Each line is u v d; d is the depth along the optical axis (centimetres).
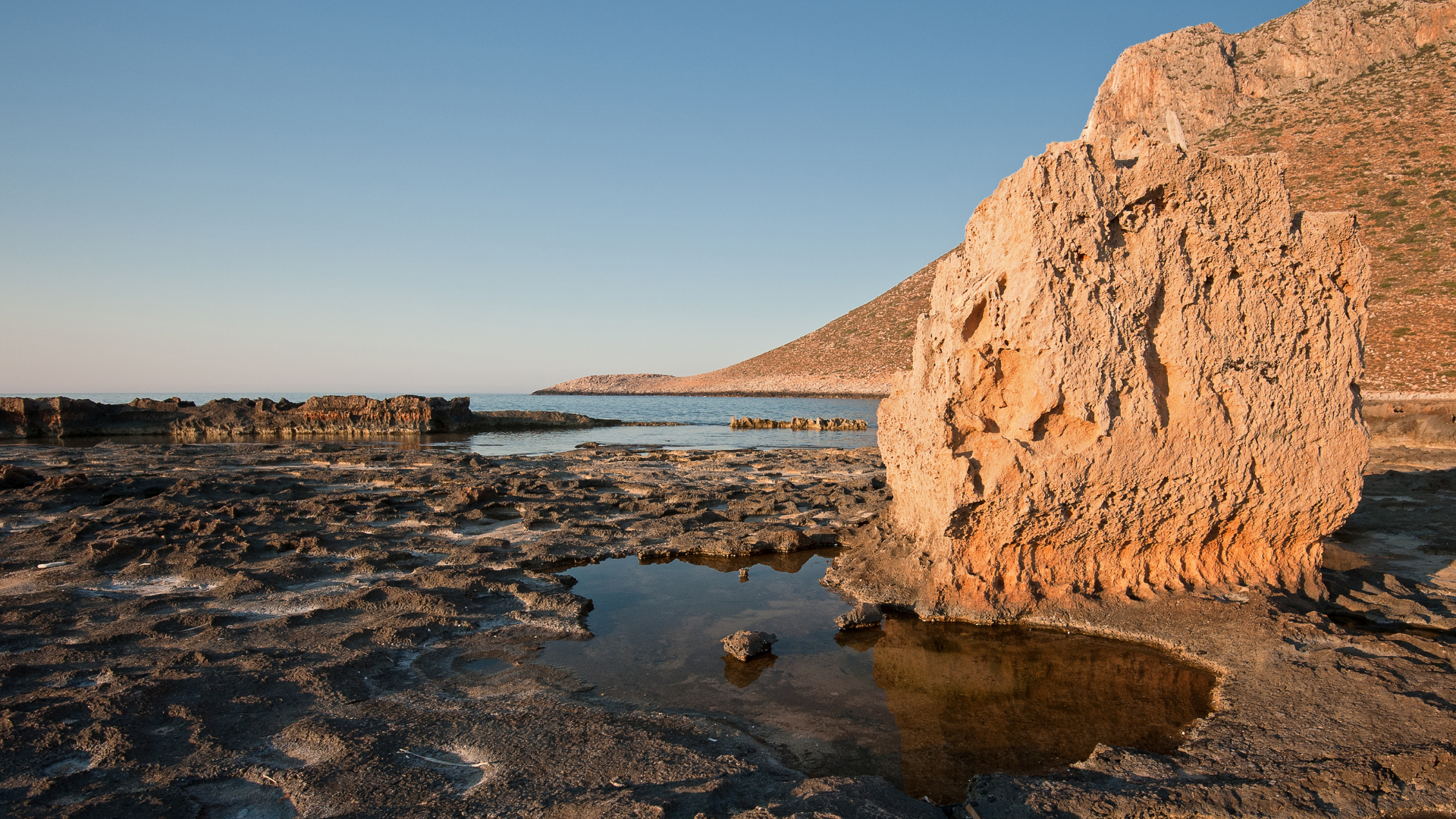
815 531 1130
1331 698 505
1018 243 686
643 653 668
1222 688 549
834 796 387
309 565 905
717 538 1067
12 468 1445
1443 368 3312
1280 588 721
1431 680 516
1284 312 693
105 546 954
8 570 896
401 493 1469
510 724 494
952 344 714
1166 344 688
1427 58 5953
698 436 3675
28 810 376
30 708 491
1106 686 585
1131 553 728
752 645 658
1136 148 740
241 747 461
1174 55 7469
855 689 589
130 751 444
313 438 3575
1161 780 418
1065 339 664
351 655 620
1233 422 684
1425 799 392
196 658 602
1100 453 679
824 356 11169
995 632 707
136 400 3716
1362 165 5138
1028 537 720
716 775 424
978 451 714
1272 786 402
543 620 750
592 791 401
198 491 1423
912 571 809
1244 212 686
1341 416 697
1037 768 459
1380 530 1009
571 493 1467
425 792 405
